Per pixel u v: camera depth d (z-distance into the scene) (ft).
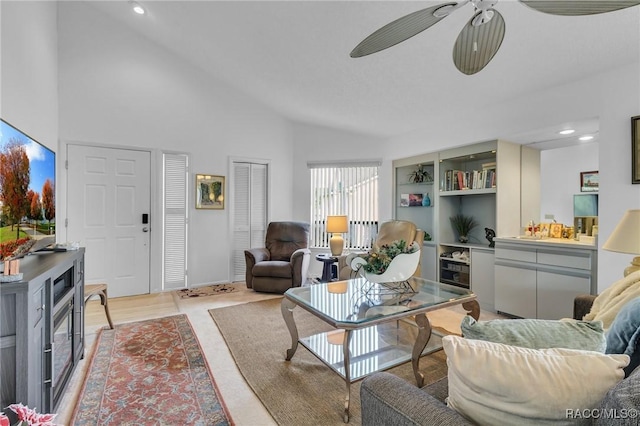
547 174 11.04
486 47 4.96
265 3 8.36
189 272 14.57
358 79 10.65
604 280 8.24
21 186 6.70
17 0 7.73
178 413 5.57
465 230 13.34
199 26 11.06
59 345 5.80
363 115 13.52
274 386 6.39
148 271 13.64
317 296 7.40
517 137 10.64
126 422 5.32
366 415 3.21
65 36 12.01
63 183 11.97
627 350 3.15
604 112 8.20
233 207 15.81
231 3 8.96
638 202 7.65
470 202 13.55
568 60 7.77
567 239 9.96
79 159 12.26
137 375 6.81
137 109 13.41
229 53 12.12
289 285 13.35
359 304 6.79
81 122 12.28
